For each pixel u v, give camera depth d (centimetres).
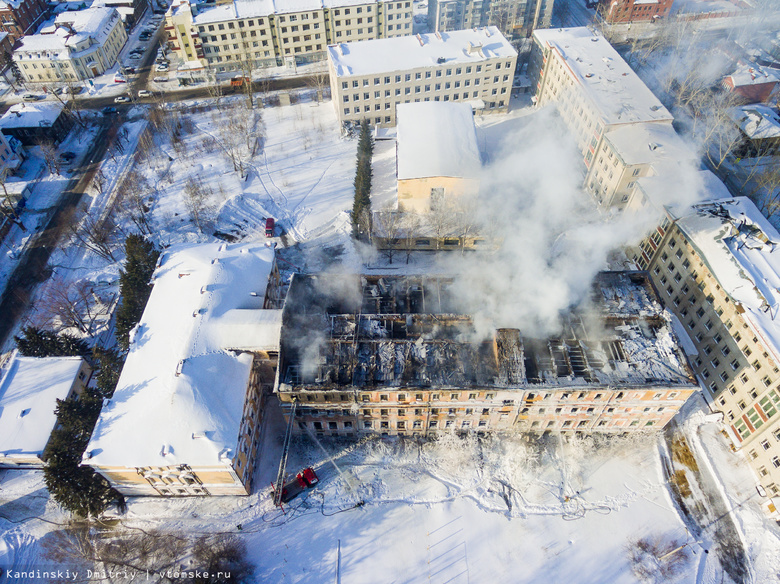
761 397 5259
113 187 9506
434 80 10081
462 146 8031
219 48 12144
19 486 5603
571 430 5847
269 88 11956
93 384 6334
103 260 8131
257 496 5459
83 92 12050
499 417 5600
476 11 12756
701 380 6181
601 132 8125
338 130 10488
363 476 5603
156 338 5588
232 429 4953
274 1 12019
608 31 12400
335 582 4916
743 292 5450
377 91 10044
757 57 11556
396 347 5244
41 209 9069
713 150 9288
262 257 6656
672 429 5906
